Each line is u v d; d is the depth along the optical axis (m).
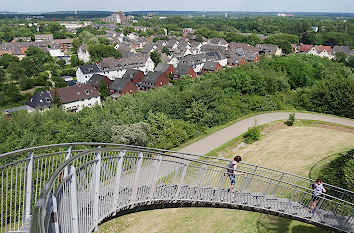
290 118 39.34
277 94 50.00
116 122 34.75
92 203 11.62
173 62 108.00
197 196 14.37
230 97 47.88
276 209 13.91
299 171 25.30
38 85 85.00
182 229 16.89
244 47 124.19
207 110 40.75
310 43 147.00
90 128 33.09
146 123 33.56
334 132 35.75
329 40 143.38
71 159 9.54
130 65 96.81
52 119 36.97
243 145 34.06
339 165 24.72
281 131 37.38
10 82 85.81
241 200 14.21
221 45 141.50
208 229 16.97
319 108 45.50
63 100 60.72
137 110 39.19
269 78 51.84
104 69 91.00
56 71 96.38
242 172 14.02
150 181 14.62
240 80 50.22
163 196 14.22
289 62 63.25
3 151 28.39
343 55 99.44
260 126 38.84
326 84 47.12
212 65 89.44
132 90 72.81
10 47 135.00
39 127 34.16
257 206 13.94
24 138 30.05
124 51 125.12
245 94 50.03
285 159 28.42
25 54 126.06
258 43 141.12
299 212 13.90
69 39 161.50
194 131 36.78
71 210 9.36
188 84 59.50
